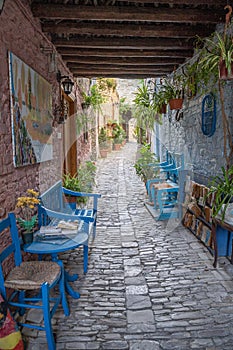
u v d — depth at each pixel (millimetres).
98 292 2584
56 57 3941
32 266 2158
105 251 3508
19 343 1821
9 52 2322
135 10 2979
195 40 3752
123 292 2582
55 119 4164
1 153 2182
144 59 4625
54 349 1883
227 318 2189
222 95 3215
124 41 3848
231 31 3035
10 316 1828
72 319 2209
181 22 3264
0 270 1860
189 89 4289
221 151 3430
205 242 3438
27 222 2477
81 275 2906
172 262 3164
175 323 2145
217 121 3541
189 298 2465
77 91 6059
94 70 5254
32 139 2938
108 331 2072
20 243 2428
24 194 2758
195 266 3053
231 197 2877
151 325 2129
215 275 2850
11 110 2369
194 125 4344
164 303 2400
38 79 3180
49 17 2986
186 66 4531
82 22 3379
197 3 2734
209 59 2883
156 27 3459
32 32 3020
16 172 2533
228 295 2494
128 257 3328
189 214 4191
